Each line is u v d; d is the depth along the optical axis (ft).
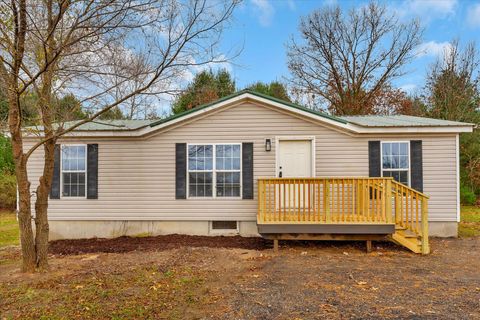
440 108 71.10
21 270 21.58
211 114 32.96
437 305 15.24
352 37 84.12
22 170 20.97
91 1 20.07
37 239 21.65
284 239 27.50
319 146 32.45
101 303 15.72
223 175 32.94
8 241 35.42
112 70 22.34
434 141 32.22
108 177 33.50
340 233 26.50
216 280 19.33
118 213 33.35
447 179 32.04
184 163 33.01
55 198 33.45
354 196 27.09
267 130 32.71
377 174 32.17
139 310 14.82
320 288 17.80
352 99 84.02
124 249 28.25
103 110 21.35
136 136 33.12
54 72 21.81
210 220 32.89
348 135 32.45
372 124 32.12
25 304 15.80
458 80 70.69
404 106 81.46
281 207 30.09
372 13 82.79
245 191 32.63
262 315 14.30
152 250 27.71
